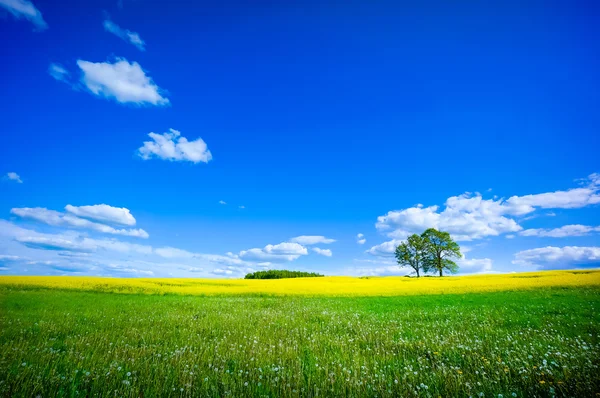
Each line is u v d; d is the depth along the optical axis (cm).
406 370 727
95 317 1591
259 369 715
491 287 3681
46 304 2133
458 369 713
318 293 3450
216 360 809
